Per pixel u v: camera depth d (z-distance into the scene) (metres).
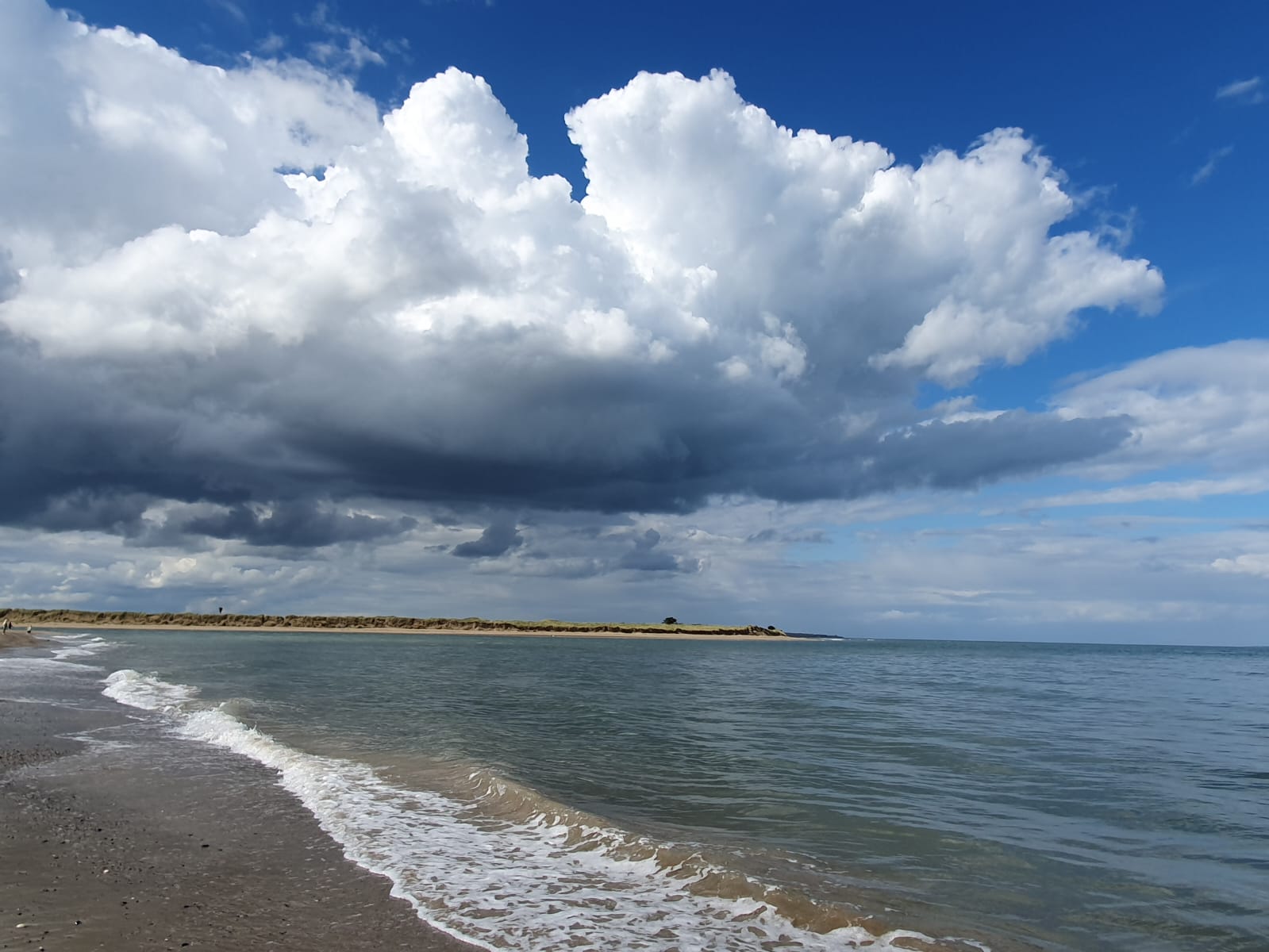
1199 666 88.62
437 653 77.25
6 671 38.03
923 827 12.63
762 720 27.23
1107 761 19.42
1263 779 17.11
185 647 70.81
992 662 86.69
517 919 8.43
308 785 14.52
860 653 117.56
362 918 8.33
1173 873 10.53
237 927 7.91
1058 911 9.09
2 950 7.05
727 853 11.02
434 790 14.54
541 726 24.45
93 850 10.32
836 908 8.73
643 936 8.07
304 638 113.81
